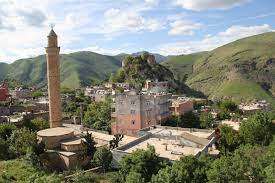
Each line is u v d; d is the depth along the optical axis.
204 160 55.03
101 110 127.94
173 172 50.03
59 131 80.25
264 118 86.44
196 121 116.06
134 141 75.75
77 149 74.44
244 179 47.19
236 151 63.84
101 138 92.19
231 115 141.75
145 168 57.34
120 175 59.41
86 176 62.72
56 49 98.44
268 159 53.50
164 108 113.88
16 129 88.50
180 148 70.81
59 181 54.44
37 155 70.69
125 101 109.19
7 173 61.22
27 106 148.62
